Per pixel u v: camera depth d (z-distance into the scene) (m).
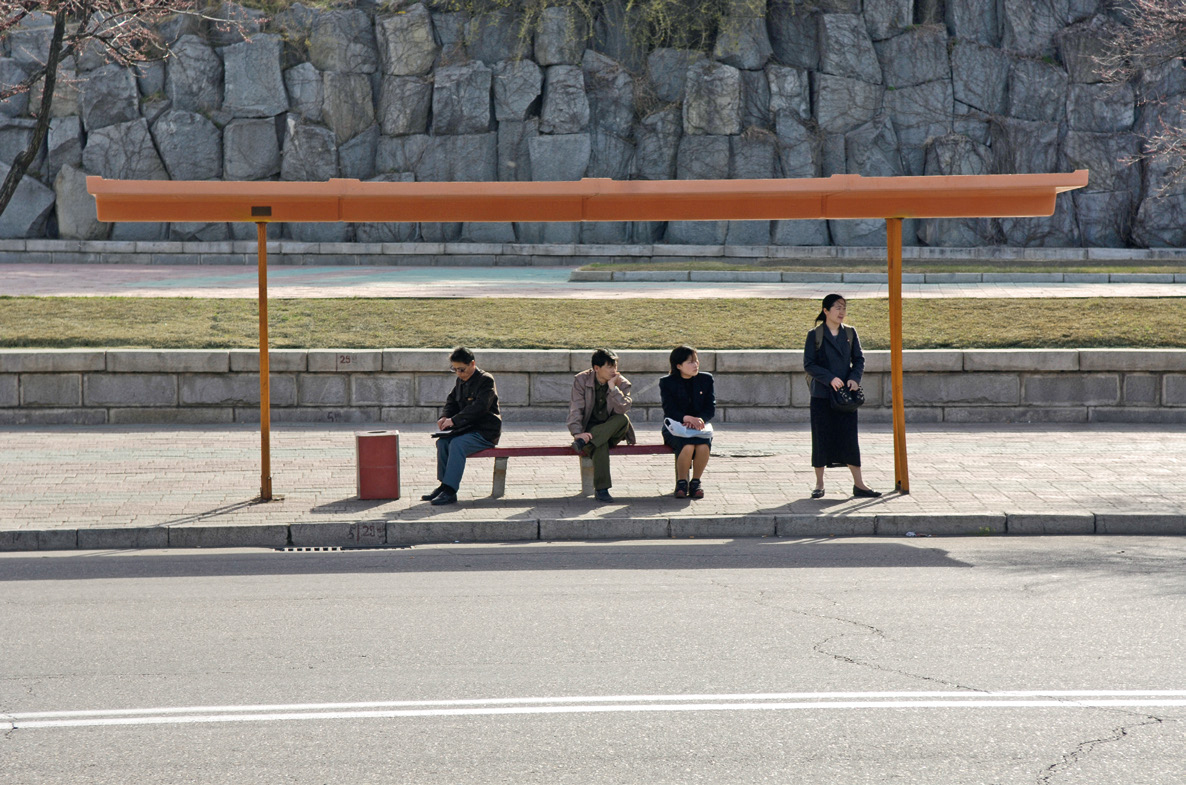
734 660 7.14
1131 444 16.20
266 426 12.62
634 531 11.54
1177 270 32.03
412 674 6.89
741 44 41.31
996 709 6.20
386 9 41.75
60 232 40.34
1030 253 40.16
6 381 18.36
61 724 6.05
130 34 28.83
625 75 41.22
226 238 40.84
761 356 18.59
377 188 11.79
